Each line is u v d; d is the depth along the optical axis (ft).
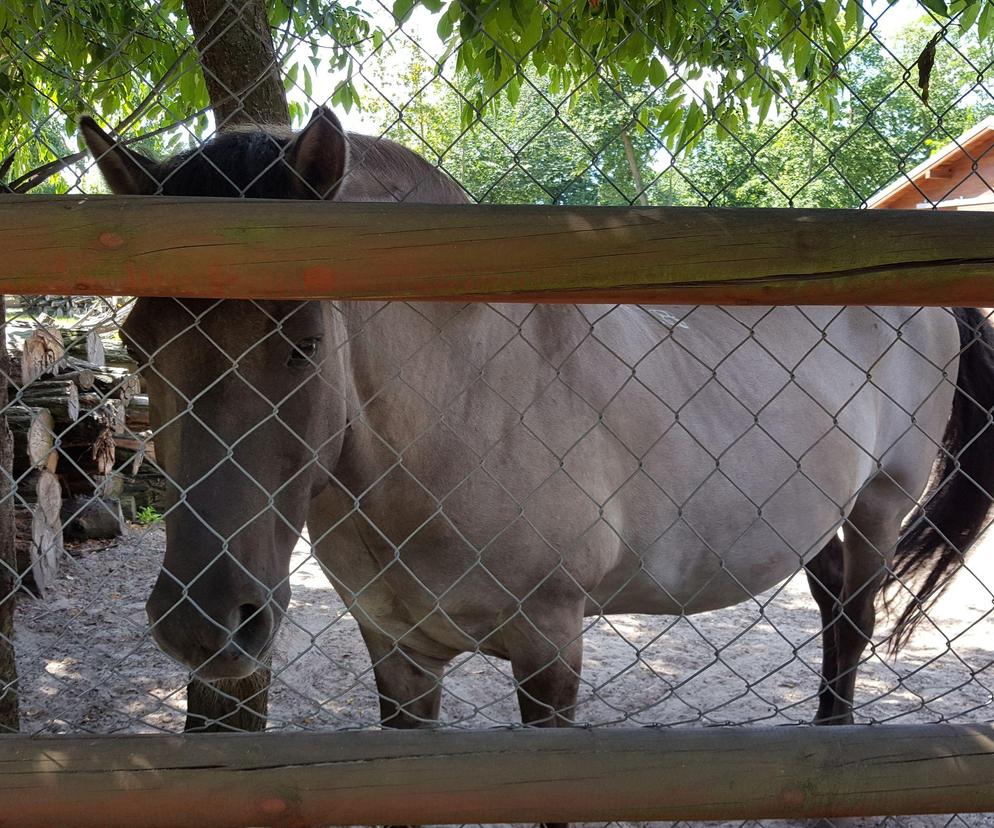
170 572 4.61
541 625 6.96
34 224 3.69
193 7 7.89
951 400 10.82
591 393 7.18
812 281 4.07
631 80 7.80
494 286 3.94
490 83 7.34
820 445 8.95
